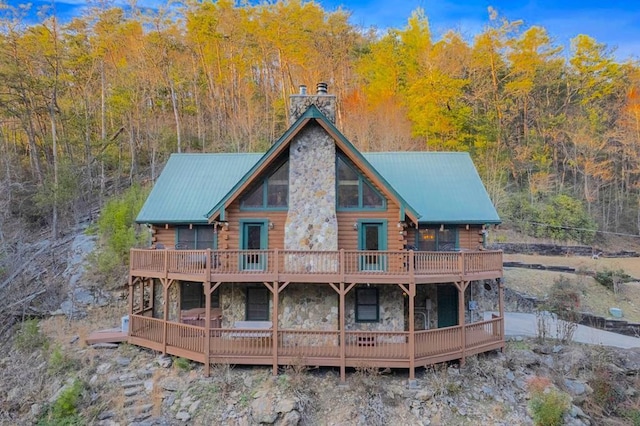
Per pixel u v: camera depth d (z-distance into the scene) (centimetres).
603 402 1493
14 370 1611
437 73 3741
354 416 1288
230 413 1299
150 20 3828
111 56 3816
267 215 1688
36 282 2188
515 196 3638
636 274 2686
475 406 1364
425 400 1360
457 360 1546
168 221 1816
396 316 1647
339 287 1495
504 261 2822
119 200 2788
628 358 1670
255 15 4181
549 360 1645
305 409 1308
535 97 4403
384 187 1603
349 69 4253
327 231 1586
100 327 1881
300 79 4059
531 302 2306
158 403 1359
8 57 2977
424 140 3791
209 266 1485
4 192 2895
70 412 1338
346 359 1430
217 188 1986
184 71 4209
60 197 2859
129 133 3694
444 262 1524
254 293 1711
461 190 1923
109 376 1482
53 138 3145
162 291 1920
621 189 4097
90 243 2530
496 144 3856
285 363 1448
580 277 2542
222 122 4275
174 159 2145
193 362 1527
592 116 4144
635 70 4466
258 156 2162
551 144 4178
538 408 1338
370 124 3781
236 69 4309
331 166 1625
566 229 3366
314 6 4066
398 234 1650
